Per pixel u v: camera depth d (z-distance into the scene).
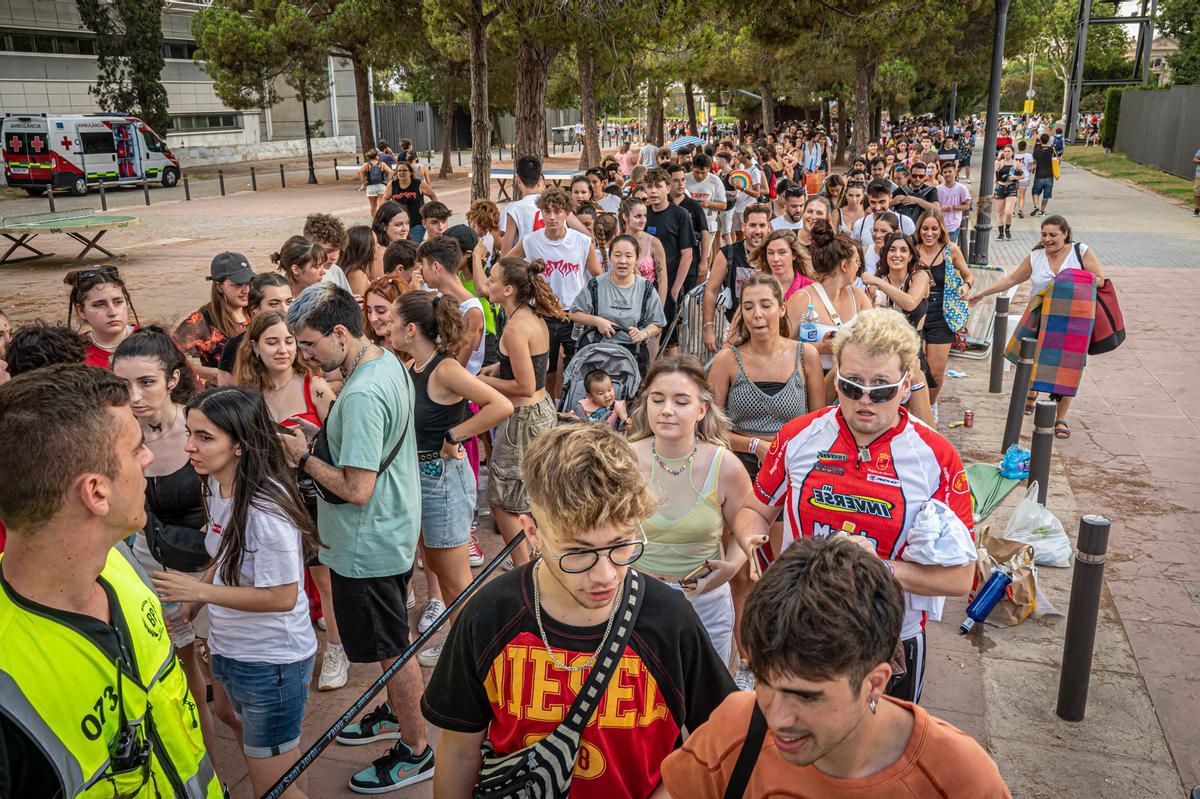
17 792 1.88
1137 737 4.15
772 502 3.36
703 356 7.20
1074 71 57.84
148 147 34.00
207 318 6.01
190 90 49.09
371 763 3.97
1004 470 6.62
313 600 5.13
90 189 33.06
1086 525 4.07
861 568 1.67
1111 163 41.91
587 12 15.57
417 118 59.50
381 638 3.77
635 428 3.71
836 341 3.09
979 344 11.07
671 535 3.59
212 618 3.23
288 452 3.64
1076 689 4.21
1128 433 8.27
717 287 7.18
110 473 1.90
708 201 12.68
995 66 14.93
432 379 4.35
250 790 3.84
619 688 2.14
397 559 3.71
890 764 1.76
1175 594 5.43
